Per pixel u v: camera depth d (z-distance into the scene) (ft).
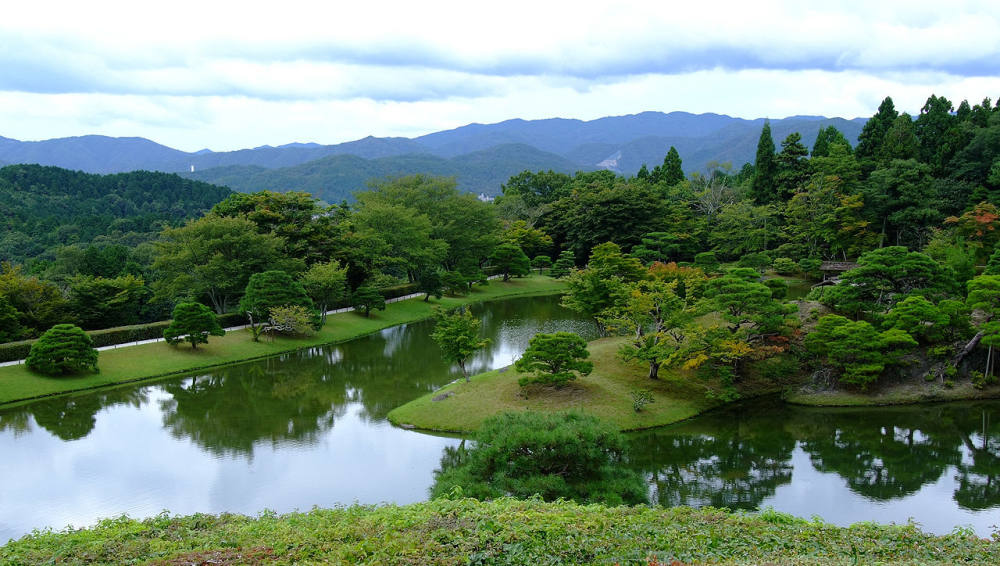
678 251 296.10
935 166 284.20
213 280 209.77
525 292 298.15
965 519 82.23
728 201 327.47
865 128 321.32
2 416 127.54
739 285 143.74
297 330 197.88
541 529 47.83
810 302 175.22
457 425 118.01
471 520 50.06
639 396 125.39
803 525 52.21
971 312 156.56
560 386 132.46
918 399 132.36
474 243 307.78
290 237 244.01
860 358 133.59
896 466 101.55
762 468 101.19
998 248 168.14
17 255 357.61
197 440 113.39
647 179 417.69
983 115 292.81
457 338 136.26
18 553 46.52
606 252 234.38
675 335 142.61
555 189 462.19
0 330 167.53
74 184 577.84
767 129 323.57
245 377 159.84
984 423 121.08
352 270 253.24
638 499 72.43
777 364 142.51
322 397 141.38
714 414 128.36
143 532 51.88
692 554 44.27
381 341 203.10
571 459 74.59
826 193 276.41
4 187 514.68
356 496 88.84
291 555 44.29
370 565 42.06
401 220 268.00
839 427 120.67
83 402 137.90
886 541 47.62
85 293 199.72
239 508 85.10
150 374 158.20
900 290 158.40
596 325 214.48
